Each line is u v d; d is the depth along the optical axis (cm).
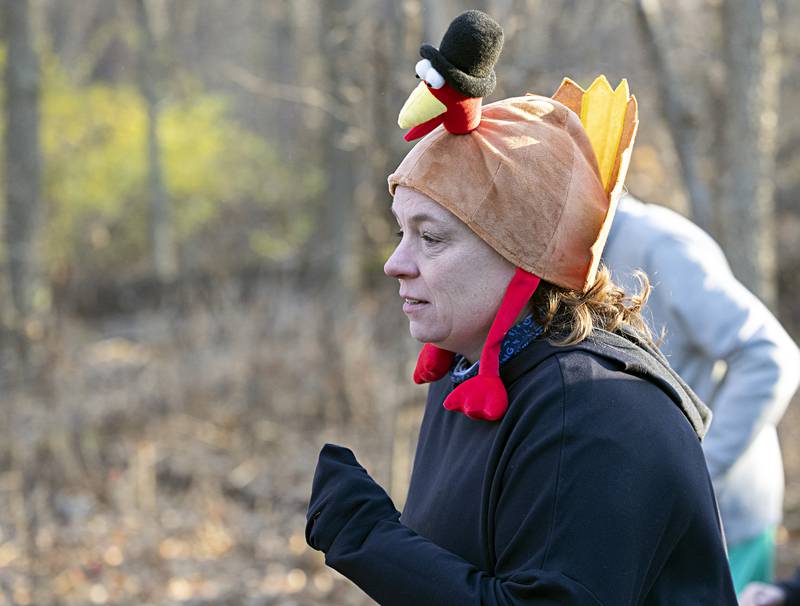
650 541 340
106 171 3550
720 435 619
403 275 382
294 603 1105
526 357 372
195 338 1931
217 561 1243
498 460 364
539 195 364
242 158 3894
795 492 1328
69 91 3634
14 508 1327
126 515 1370
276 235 3575
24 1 2359
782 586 581
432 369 420
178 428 1723
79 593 1127
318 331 1862
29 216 2352
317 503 383
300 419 1752
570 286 370
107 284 3152
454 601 342
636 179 2098
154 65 3656
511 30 995
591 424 347
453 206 364
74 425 1528
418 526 402
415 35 1058
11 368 1605
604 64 1284
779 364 614
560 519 339
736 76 1309
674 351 639
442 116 370
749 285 1314
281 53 3522
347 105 1184
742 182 1312
